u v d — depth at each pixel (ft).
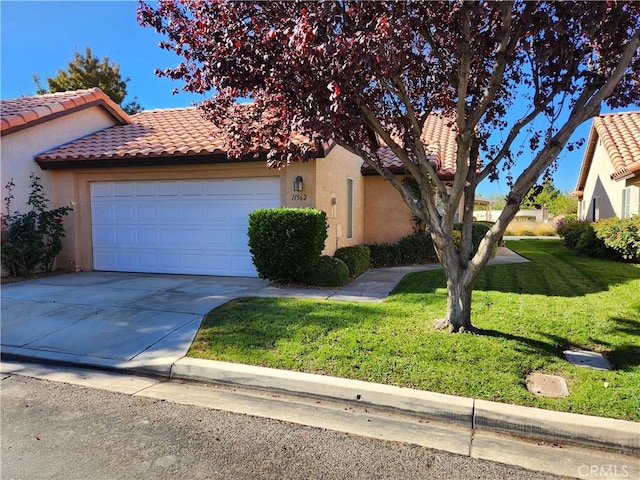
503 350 15.57
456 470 10.10
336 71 13.44
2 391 14.75
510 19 13.39
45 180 37.01
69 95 42.04
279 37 14.14
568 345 16.88
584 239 42.19
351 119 15.19
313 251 27.81
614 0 11.82
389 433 11.86
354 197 42.86
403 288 27.78
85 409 13.30
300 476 9.81
